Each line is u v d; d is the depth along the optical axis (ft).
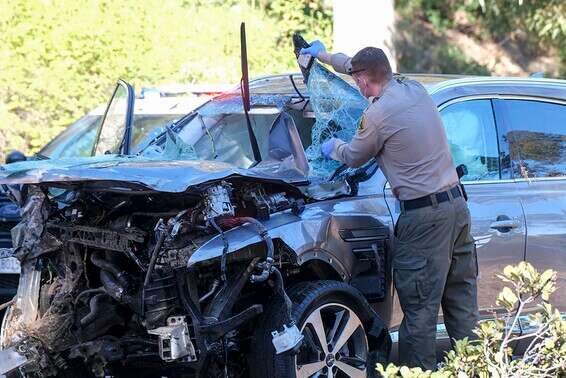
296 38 62.90
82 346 52.19
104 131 69.41
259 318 53.21
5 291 64.23
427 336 55.06
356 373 55.72
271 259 50.49
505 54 198.90
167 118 82.94
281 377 51.65
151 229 51.08
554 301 63.87
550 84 67.26
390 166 55.26
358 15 124.06
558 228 63.62
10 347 53.47
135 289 51.03
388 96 54.54
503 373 42.57
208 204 49.90
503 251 61.72
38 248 55.11
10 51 117.29
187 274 50.03
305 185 56.08
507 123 64.69
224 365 51.80
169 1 138.92
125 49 123.75
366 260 57.16
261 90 68.95
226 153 66.03
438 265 55.01
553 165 65.46
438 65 191.72
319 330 53.78
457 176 56.03
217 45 138.00
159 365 53.93
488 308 61.41
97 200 53.83
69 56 119.34
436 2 203.41
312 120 64.69
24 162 54.90
